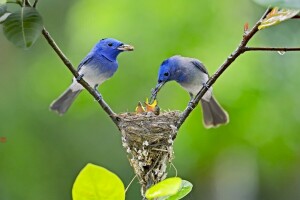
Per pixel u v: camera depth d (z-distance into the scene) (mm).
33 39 4609
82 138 16250
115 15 13766
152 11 13703
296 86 13461
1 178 16625
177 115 6281
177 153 13914
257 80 13188
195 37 13609
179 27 13641
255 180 16797
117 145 16141
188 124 13461
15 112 16656
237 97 13117
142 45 13703
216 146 13891
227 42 13516
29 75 16609
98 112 15078
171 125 5953
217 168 16156
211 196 16984
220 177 16547
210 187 16844
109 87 13953
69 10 15398
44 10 16719
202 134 13578
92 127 16156
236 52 5059
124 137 5680
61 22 16703
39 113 16406
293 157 14273
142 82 13836
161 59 13633
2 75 17094
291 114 13555
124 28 13703
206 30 13633
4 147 16547
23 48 4605
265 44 13461
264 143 13883
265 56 13367
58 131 16391
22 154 16547
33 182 16625
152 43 13664
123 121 6090
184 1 13688
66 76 15727
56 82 15750
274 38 13492
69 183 16547
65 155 16406
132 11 13742
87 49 13852
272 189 17141
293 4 3906
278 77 13391
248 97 13172
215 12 13719
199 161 14477
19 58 17094
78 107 14758
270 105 13461
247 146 14000
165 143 5805
